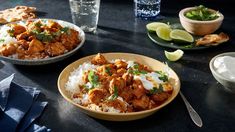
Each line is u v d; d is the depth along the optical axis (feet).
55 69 2.08
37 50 2.05
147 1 2.74
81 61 1.98
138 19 2.79
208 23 2.35
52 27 2.21
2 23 2.56
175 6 3.02
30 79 1.98
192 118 1.65
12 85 1.76
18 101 1.67
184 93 1.86
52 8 2.97
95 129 1.59
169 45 2.31
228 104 1.78
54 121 1.64
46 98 1.81
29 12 2.80
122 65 1.86
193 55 2.26
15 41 2.11
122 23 2.72
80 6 2.48
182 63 2.16
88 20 2.52
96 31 2.58
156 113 1.69
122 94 1.66
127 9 2.98
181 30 2.41
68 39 2.16
